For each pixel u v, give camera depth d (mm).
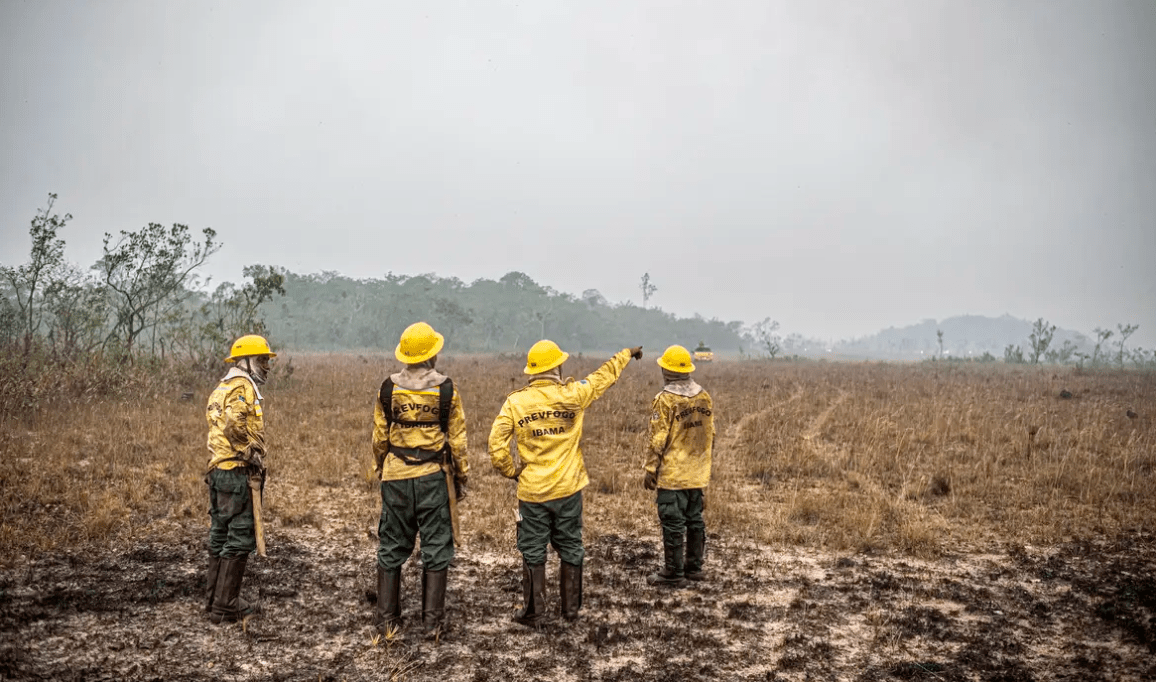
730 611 5129
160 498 7719
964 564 6258
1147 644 4656
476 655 4371
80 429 11000
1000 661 4387
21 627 4539
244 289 19938
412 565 5992
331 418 13125
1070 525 7316
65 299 19000
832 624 4945
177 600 5129
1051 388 21906
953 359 54531
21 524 6570
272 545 6449
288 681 3977
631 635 4699
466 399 16125
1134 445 11133
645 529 7273
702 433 5703
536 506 4883
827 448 11328
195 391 16312
